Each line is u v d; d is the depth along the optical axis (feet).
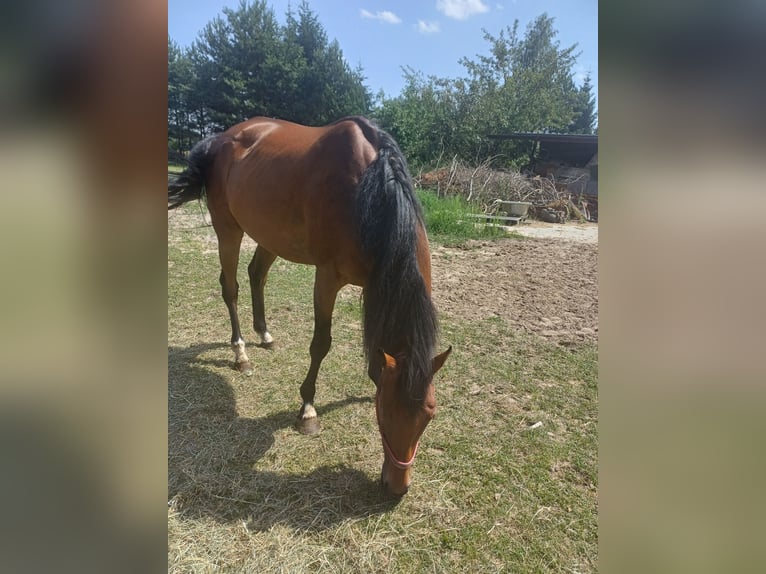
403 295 5.99
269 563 5.56
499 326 13.37
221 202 10.32
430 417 5.60
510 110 62.23
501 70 74.33
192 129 96.89
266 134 9.81
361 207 6.59
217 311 13.57
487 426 8.50
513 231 31.94
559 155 58.18
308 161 7.92
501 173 42.60
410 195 6.63
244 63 89.56
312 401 8.38
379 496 6.71
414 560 5.71
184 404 8.85
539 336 12.74
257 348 11.39
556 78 84.28
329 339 8.16
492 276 18.84
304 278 17.16
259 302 11.39
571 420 8.77
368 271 7.02
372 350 6.23
